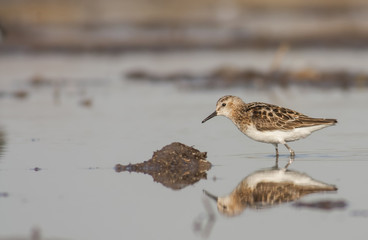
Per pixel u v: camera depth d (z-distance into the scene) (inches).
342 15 1560.0
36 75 1011.9
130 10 1579.7
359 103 776.3
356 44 1226.6
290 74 962.1
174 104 800.9
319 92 862.5
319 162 533.0
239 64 1068.5
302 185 465.7
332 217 396.2
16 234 369.7
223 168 521.0
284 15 1582.2
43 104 816.3
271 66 1032.2
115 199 439.2
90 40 1285.7
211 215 404.8
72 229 380.8
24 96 873.5
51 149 579.8
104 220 397.1
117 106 793.6
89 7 1563.7
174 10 1594.5
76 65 1109.7
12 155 558.6
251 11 1627.7
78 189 461.7
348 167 514.3
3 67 1096.8
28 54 1196.5
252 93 861.8
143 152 565.9
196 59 1139.9
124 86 936.9
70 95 876.0
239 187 466.6
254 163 535.2
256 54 1170.6
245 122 582.2
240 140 619.8
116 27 1396.4
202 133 645.9
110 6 1621.6
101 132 649.6
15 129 668.7
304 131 557.3
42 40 1272.1
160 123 689.6
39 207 419.8
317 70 992.9
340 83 919.0
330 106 759.1
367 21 1456.7
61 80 984.3
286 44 1242.0
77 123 696.4
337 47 1211.9
